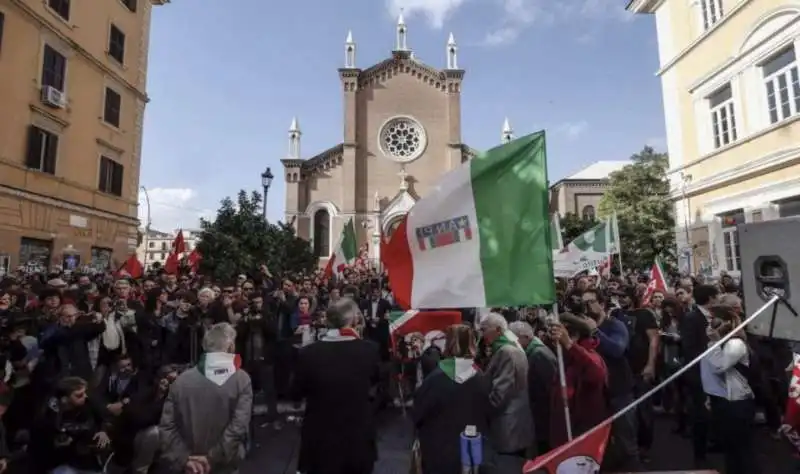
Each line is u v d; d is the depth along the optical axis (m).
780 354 6.48
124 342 7.50
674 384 7.66
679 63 20.33
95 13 22.44
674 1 20.66
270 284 14.62
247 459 6.61
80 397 4.86
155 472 4.73
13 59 17.69
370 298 13.09
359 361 4.20
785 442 6.77
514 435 5.13
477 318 9.68
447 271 4.88
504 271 4.70
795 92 14.41
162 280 12.54
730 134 17.44
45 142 19.38
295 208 37.78
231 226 20.20
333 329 4.39
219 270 17.67
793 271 3.89
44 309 8.24
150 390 5.78
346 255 17.45
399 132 39.84
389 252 5.16
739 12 16.59
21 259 17.98
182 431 4.05
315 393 4.09
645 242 32.25
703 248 18.62
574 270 13.24
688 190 19.47
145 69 26.83
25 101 18.20
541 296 4.58
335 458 3.96
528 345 6.04
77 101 21.17
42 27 18.98
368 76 40.06
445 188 5.00
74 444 4.73
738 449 4.93
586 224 36.09
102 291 10.73
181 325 8.40
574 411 4.91
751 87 16.03
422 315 8.62
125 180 24.94
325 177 38.94
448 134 39.47
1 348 6.70
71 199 20.67
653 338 6.99
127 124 25.17
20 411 6.36
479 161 4.95
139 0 26.36
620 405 5.28
